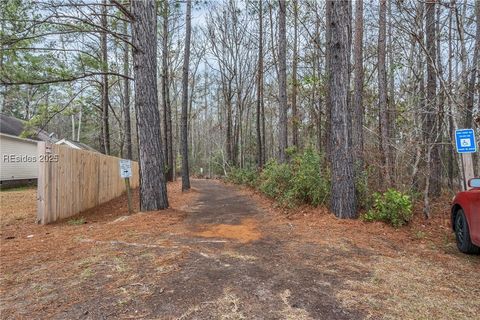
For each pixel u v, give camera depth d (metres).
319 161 8.14
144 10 7.41
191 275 3.49
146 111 7.56
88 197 8.82
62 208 7.30
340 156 6.35
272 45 19.17
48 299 2.93
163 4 15.73
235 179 19.89
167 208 7.88
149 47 7.51
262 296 2.99
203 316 2.62
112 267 3.72
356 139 10.26
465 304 2.88
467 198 4.42
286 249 4.51
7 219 7.29
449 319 2.62
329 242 4.85
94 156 9.29
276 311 2.71
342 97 6.32
